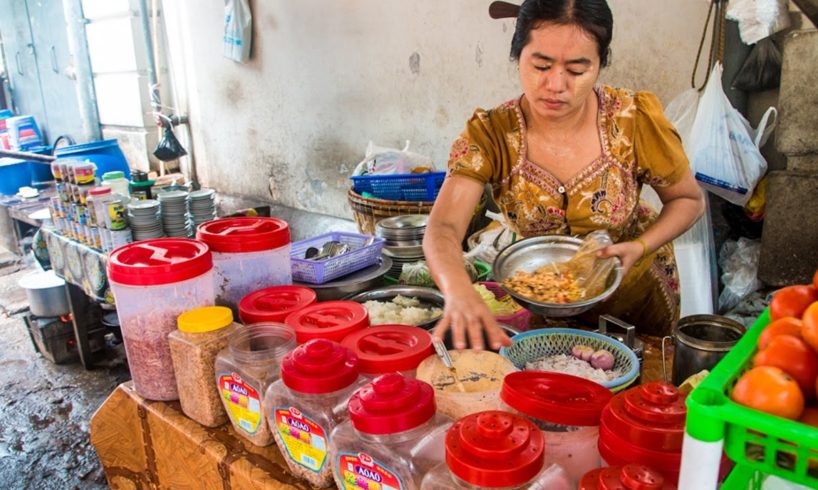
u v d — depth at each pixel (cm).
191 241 150
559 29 131
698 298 265
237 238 152
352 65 441
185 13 573
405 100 415
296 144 509
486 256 242
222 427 130
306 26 465
